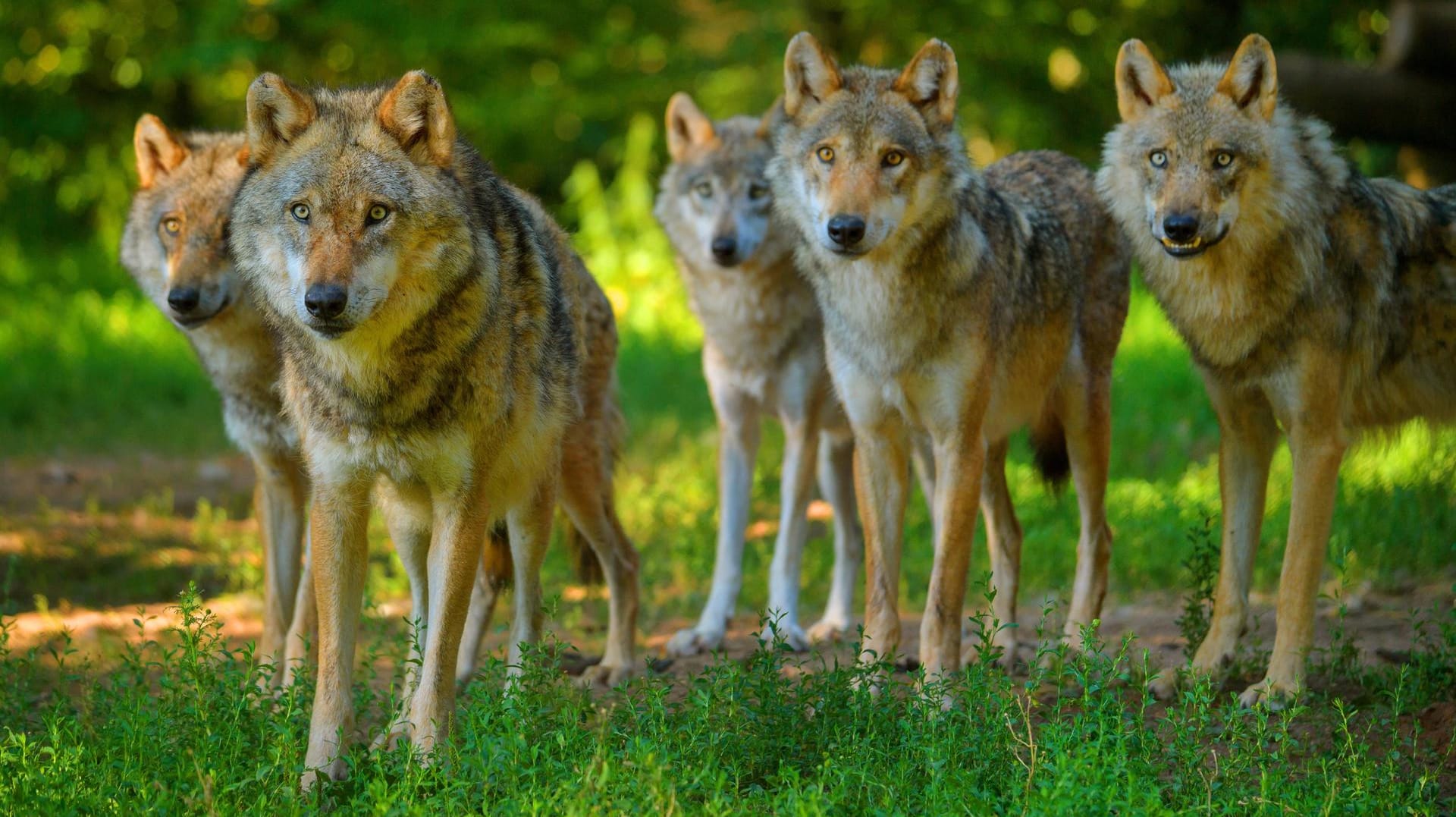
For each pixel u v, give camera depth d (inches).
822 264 400.8
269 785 293.4
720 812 265.3
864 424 401.7
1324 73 917.8
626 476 690.8
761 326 495.8
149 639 453.1
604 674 432.5
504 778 283.9
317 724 314.3
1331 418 375.9
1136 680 382.6
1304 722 348.2
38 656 394.3
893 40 1211.2
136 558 555.5
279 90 311.0
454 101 1279.5
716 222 514.6
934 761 284.7
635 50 1320.1
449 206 310.2
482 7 1254.9
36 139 1316.4
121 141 1352.1
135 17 1304.1
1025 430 703.7
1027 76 1229.7
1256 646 394.9
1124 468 661.3
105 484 689.6
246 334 393.1
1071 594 490.6
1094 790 262.2
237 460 758.5
